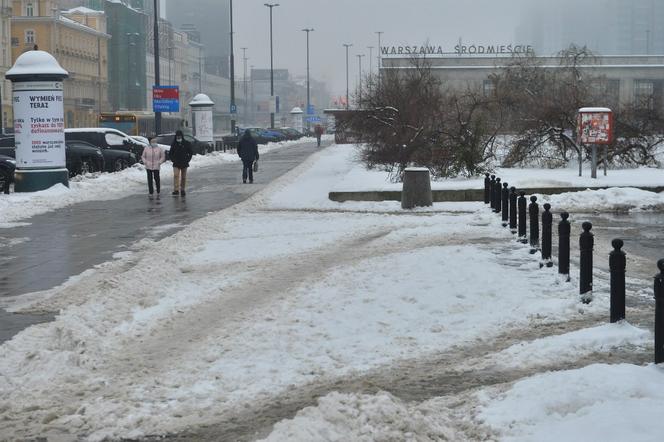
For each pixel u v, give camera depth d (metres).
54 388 8.23
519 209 17.19
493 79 47.66
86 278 14.15
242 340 9.84
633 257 15.80
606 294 11.81
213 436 6.88
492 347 9.52
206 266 15.23
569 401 6.96
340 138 36.31
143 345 9.81
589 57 62.97
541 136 35.50
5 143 43.16
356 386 7.96
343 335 10.05
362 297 11.95
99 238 19.44
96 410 7.50
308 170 42.81
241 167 49.34
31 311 11.68
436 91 35.41
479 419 6.86
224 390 8.07
